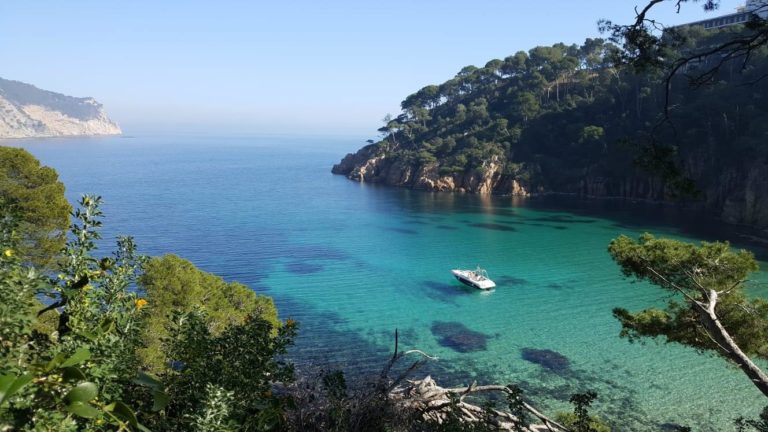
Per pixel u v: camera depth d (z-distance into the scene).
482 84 184.50
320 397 8.34
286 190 145.00
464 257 69.25
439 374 33.97
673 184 11.09
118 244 6.38
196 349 6.34
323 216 102.19
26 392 3.79
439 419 9.63
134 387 6.05
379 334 41.59
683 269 13.20
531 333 41.81
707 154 103.31
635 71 11.59
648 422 27.77
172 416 6.24
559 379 33.16
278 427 7.07
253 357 6.48
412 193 136.75
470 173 137.38
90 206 5.84
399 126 176.00
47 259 20.62
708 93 102.88
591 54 151.88
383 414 8.23
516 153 138.25
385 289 54.62
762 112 94.69
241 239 79.94
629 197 119.19
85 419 4.38
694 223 90.81
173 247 73.56
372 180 165.12
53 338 5.26
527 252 71.94
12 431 3.68
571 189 127.69
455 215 102.44
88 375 4.54
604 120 128.62
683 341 13.63
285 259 67.88
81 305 5.35
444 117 178.62
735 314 12.77
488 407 8.96
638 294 52.47
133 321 6.02
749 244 74.00
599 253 70.94
